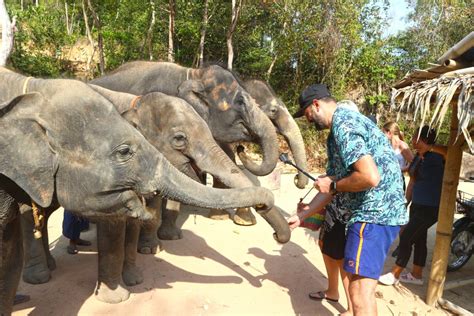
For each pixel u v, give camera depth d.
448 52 3.66
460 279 4.29
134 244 3.58
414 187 4.07
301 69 13.88
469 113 2.78
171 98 3.65
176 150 3.56
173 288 3.59
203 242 4.86
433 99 3.62
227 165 3.54
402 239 4.07
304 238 5.25
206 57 12.80
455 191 3.63
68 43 15.09
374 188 2.61
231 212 6.29
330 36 12.62
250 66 13.33
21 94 2.14
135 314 3.12
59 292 3.39
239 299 3.49
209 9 11.62
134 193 2.46
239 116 5.15
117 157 2.31
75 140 2.22
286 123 6.08
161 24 12.00
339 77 13.62
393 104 3.44
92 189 2.28
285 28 12.78
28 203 2.38
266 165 5.31
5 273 2.50
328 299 3.61
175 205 4.85
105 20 12.15
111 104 2.38
